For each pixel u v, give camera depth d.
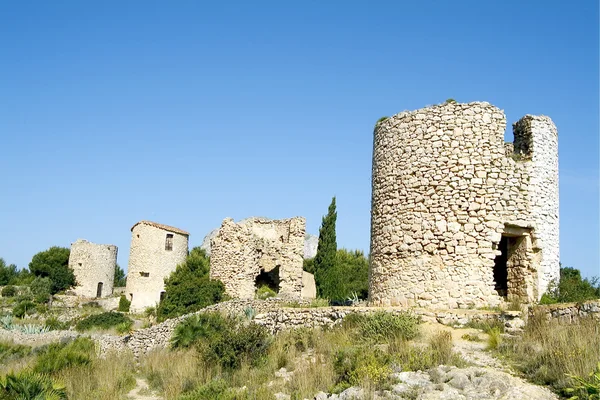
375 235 19.38
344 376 11.84
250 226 35.59
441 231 17.58
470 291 16.98
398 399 9.97
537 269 17.50
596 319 12.57
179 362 17.88
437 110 18.45
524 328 14.11
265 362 14.92
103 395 15.17
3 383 14.10
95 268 59.44
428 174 18.09
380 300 18.50
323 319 17.53
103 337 26.66
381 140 19.75
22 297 51.56
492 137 18.02
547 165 18.55
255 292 33.25
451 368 10.96
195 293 31.50
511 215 17.52
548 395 9.66
